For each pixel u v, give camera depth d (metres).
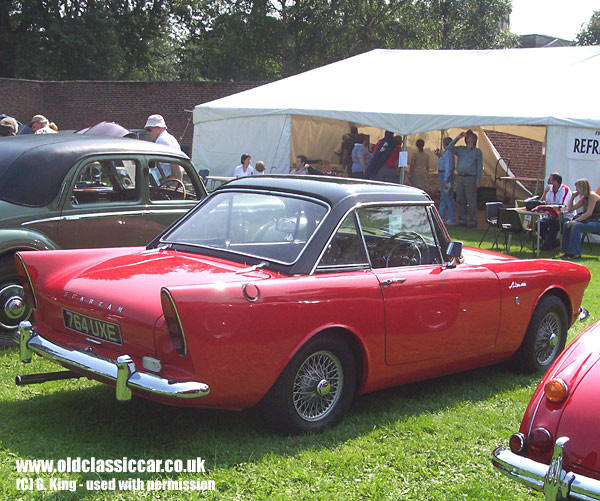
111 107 32.28
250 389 3.80
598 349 3.29
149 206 6.75
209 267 4.23
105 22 39.09
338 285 4.15
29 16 38.19
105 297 3.93
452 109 15.39
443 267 4.88
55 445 3.87
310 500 3.40
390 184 4.98
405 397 5.05
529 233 14.19
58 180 6.08
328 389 4.19
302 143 20.89
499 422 4.61
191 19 45.97
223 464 3.71
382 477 3.70
